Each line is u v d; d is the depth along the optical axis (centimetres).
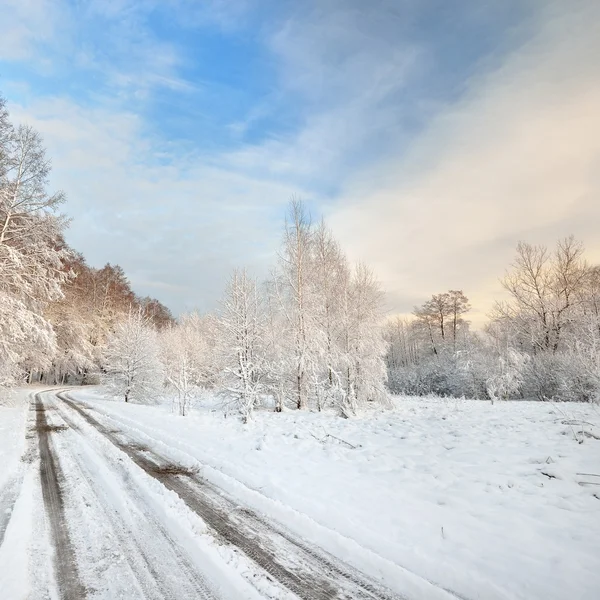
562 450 754
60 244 1941
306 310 1727
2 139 1559
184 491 559
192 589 314
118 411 1522
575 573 332
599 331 2239
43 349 1828
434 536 409
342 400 1450
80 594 303
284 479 611
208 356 2645
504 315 3080
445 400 2236
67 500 511
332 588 321
